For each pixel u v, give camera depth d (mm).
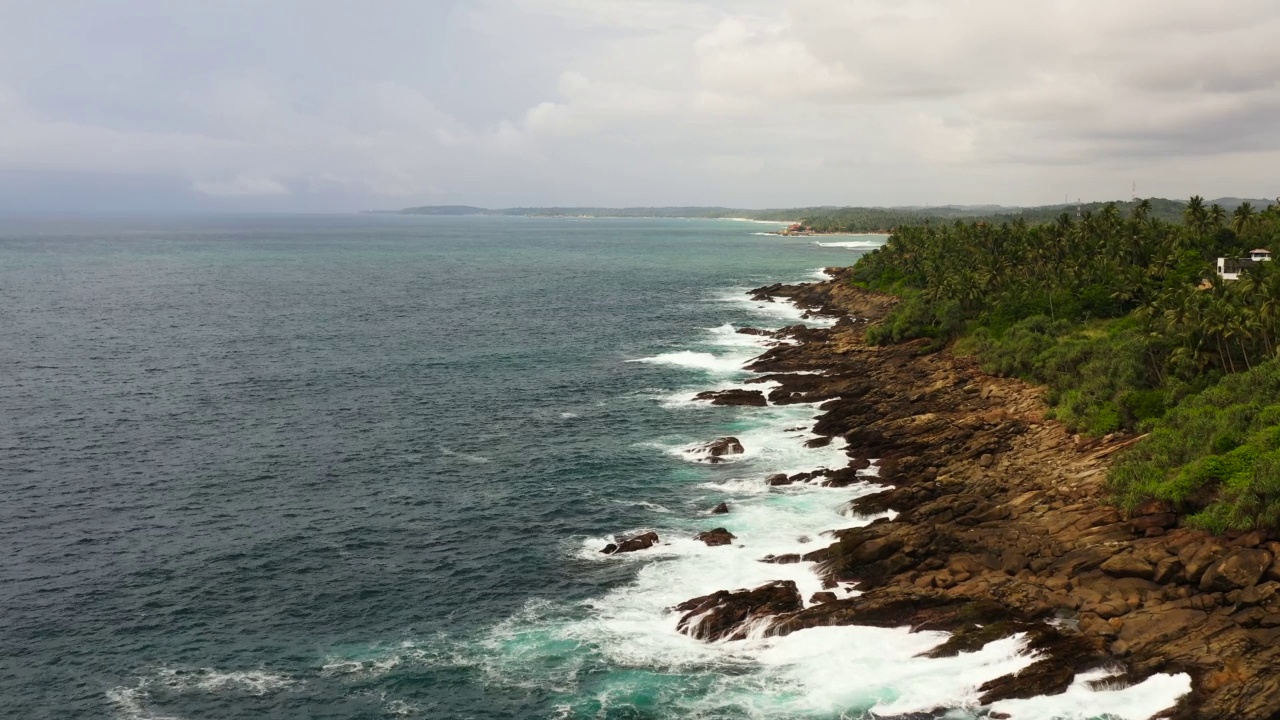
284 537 68562
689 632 53719
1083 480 68625
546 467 84250
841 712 45781
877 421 94125
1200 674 44531
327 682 49625
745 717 45688
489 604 58156
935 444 84500
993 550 58719
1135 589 51594
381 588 60438
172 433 94625
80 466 83812
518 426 98000
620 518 71688
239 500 75938
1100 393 83875
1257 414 64125
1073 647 47938
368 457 87375
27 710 46875
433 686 49156
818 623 52625
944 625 51875
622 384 118562
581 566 63250
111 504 74625
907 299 168000
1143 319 100250
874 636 51781
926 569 58219
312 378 121875
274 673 50531
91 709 47031
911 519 66438
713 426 97188
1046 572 55281
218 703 47688
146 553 65438
